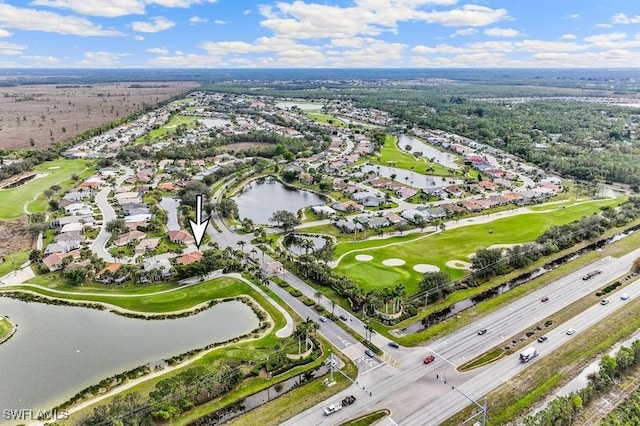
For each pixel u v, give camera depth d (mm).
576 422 97188
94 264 170750
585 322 136125
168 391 102438
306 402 103625
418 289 157125
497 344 125625
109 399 105438
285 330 133500
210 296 153875
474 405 102438
